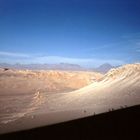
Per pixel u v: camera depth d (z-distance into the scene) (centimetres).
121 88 6575
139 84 6656
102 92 6512
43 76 15788
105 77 8644
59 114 3516
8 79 13550
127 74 8031
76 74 16975
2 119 3812
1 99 7700
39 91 10494
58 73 16575
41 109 4888
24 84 12650
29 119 3284
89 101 5359
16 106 5831
